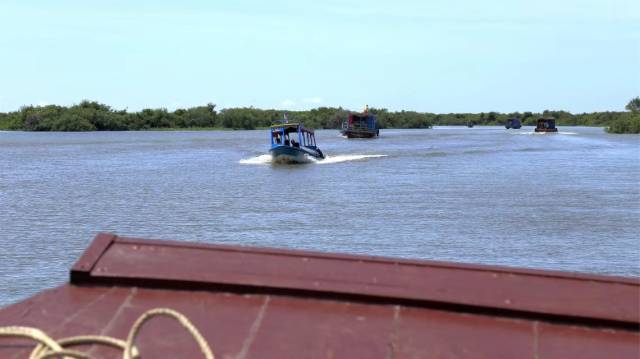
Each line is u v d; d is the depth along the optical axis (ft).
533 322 18.02
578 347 17.03
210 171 206.39
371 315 18.42
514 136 512.63
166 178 186.70
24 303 19.04
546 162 241.76
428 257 88.48
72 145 358.84
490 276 19.19
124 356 14.76
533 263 85.66
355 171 203.72
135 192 155.63
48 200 142.00
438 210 125.18
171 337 17.48
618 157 268.62
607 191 154.51
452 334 17.60
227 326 17.92
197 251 20.63
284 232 104.83
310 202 137.39
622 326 17.60
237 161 244.83
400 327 17.90
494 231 104.88
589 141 417.49
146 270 19.97
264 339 17.39
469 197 143.54
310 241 98.22
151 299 19.26
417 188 160.45
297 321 18.16
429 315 18.39
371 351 17.01
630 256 89.10
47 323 18.02
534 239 99.09
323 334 17.62
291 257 20.25
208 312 18.56
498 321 18.11
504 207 128.77
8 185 169.78
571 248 93.50
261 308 18.74
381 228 107.04
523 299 18.33
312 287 19.04
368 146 350.23
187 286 19.62
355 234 102.58
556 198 142.00
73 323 18.06
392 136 510.17
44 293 19.61
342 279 19.31
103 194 151.94
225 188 162.81
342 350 17.03
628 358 16.58
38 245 97.40
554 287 18.66
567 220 114.21
